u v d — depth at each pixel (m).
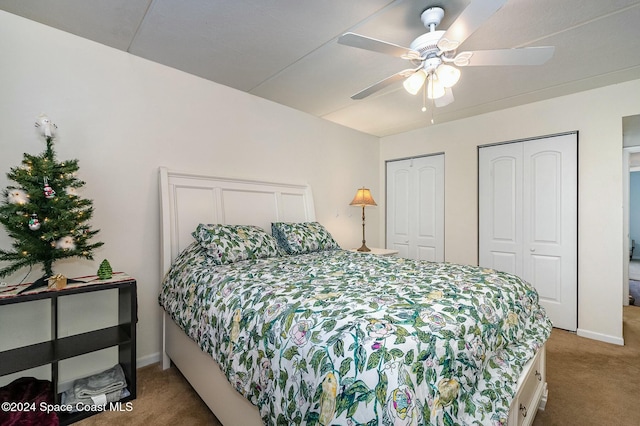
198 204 2.59
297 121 3.46
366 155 4.45
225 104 2.83
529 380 1.48
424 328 1.00
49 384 1.82
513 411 1.22
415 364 0.87
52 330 1.80
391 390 0.79
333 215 3.92
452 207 3.93
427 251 4.21
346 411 0.79
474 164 3.74
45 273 1.79
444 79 1.88
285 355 1.03
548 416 1.75
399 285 1.49
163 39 2.13
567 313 3.07
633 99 2.75
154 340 2.39
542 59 1.70
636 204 7.50
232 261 2.15
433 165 4.15
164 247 2.33
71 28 2.00
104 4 1.78
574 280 3.04
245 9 1.84
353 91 3.01
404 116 3.75
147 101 2.38
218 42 2.18
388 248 4.62
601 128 2.91
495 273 1.83
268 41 2.17
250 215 2.93
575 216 3.04
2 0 1.73
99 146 2.15
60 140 1.99
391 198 4.61
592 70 2.57
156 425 1.65
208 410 1.78
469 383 1.05
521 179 3.38
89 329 2.07
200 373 1.71
